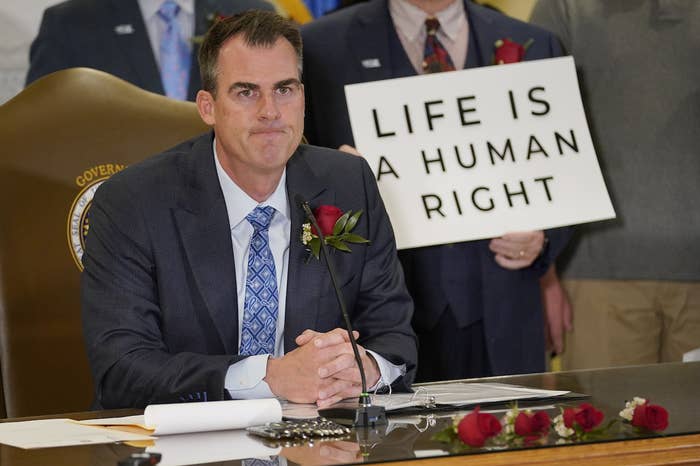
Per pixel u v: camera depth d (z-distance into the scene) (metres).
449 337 5.94
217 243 3.67
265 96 3.51
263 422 2.73
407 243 5.38
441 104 5.51
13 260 3.91
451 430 2.40
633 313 6.50
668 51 6.31
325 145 6.03
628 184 6.45
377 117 5.45
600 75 6.43
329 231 3.40
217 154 3.79
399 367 3.49
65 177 4.01
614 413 2.76
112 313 3.53
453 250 5.90
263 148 3.54
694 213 6.31
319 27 6.14
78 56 6.07
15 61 6.04
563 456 2.28
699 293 6.34
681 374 3.52
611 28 6.39
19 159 3.97
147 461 2.23
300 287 3.72
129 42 6.10
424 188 5.43
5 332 3.89
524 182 5.54
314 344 3.25
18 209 3.94
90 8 6.09
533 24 6.39
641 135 6.39
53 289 3.95
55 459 2.36
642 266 6.45
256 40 3.52
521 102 5.60
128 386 3.36
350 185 3.95
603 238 6.54
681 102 6.29
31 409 3.91
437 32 6.07
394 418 2.82
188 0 6.14
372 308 3.89
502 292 5.91
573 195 5.57
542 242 5.60
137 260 3.61
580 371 3.71
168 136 4.15
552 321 6.64
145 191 3.70
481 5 6.22
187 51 6.15
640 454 2.32
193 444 2.50
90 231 3.73
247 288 3.72
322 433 2.55
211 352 3.65
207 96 3.70
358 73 6.05
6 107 4.06
